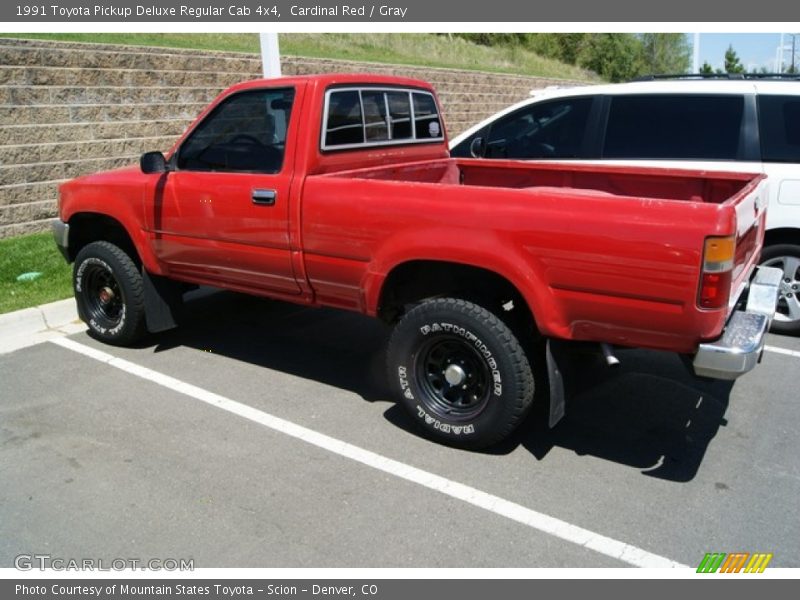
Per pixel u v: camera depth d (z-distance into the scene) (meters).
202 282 5.02
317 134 4.32
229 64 10.49
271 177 4.36
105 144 8.84
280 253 4.41
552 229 3.46
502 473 3.80
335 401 4.65
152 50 9.41
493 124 6.50
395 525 3.37
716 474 3.78
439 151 5.75
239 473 3.80
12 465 3.88
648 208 3.26
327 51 17.27
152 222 5.00
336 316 6.31
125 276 5.26
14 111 7.95
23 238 7.96
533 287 3.55
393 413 4.48
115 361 5.30
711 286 3.20
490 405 3.82
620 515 3.43
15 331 5.78
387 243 3.93
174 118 9.73
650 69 37.50
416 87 5.38
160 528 3.36
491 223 3.61
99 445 4.09
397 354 4.04
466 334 3.77
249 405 4.59
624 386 4.83
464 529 3.34
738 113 5.62
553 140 6.20
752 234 3.91
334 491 3.64
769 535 3.28
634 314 3.39
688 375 4.99
